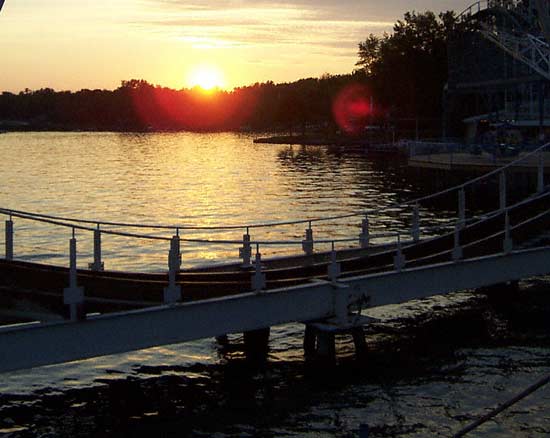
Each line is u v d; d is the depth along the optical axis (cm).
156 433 1859
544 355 2366
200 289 2122
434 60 14938
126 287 2033
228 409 1995
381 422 1889
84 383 2189
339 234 5178
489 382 2141
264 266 2723
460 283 2572
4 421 1931
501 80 10294
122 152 18050
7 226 2270
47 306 1875
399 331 2627
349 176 9775
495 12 10456
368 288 2347
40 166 12888
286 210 6612
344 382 2166
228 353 2433
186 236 5288
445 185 7869
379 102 16300
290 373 2253
